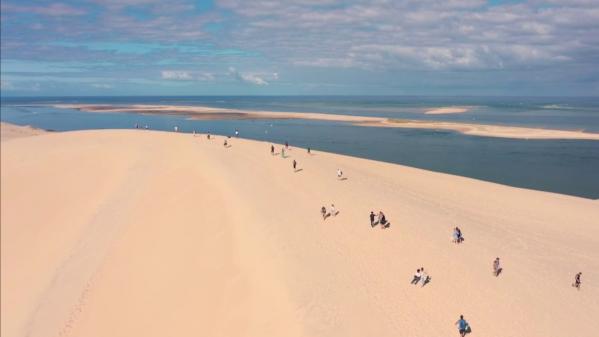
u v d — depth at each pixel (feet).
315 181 159.22
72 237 141.28
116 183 171.12
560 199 165.17
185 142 227.61
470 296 88.48
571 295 91.76
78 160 194.39
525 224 134.62
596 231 131.13
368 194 147.64
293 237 107.65
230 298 88.74
